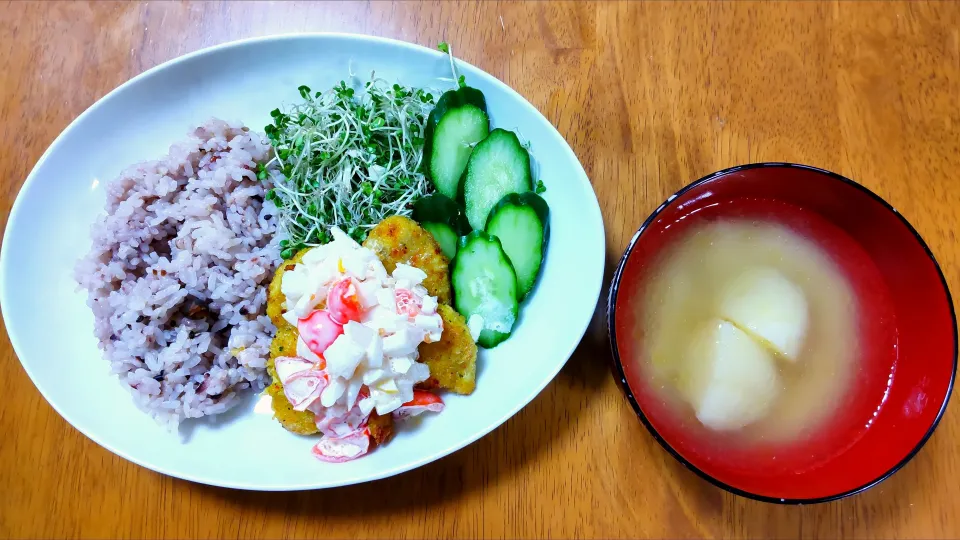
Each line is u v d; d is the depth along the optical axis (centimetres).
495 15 31
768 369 25
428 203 27
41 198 27
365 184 28
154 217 27
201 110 29
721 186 25
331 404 24
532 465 27
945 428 28
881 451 24
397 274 25
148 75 28
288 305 25
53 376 26
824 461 25
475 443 27
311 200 28
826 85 31
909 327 25
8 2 30
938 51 31
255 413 27
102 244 27
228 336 28
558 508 27
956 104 31
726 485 23
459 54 31
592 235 26
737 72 31
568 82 30
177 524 27
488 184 28
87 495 27
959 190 30
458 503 27
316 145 29
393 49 28
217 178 27
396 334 24
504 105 28
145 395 26
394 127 29
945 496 27
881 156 30
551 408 27
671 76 31
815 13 31
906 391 25
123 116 28
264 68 29
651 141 30
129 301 26
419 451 25
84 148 28
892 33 31
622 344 24
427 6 31
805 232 26
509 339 27
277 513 27
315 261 25
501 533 27
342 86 29
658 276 25
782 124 30
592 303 25
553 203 28
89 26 30
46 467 27
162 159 28
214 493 27
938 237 29
